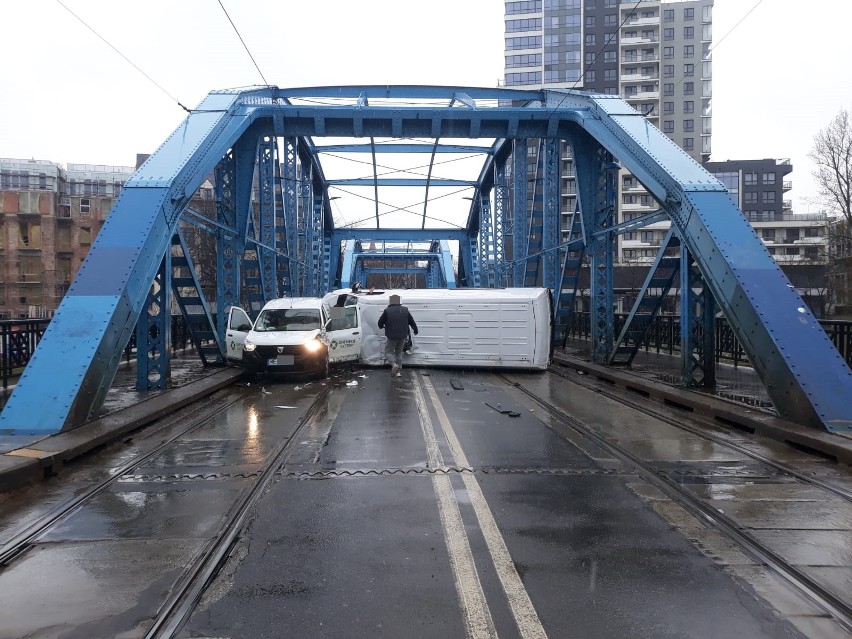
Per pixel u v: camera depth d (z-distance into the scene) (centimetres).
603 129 1484
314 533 469
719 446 763
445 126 1728
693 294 1157
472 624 336
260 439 801
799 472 643
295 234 2553
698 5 7931
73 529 480
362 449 739
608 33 7919
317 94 1814
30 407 778
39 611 353
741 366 1531
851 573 403
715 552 434
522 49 8194
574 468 655
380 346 1684
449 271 4559
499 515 507
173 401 1009
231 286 1662
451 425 888
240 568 408
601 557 425
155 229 1052
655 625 336
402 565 411
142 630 331
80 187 5506
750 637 325
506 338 1605
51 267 5222
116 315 906
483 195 3459
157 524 490
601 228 1689
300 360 1384
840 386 803
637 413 1002
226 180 1672
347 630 331
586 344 2425
